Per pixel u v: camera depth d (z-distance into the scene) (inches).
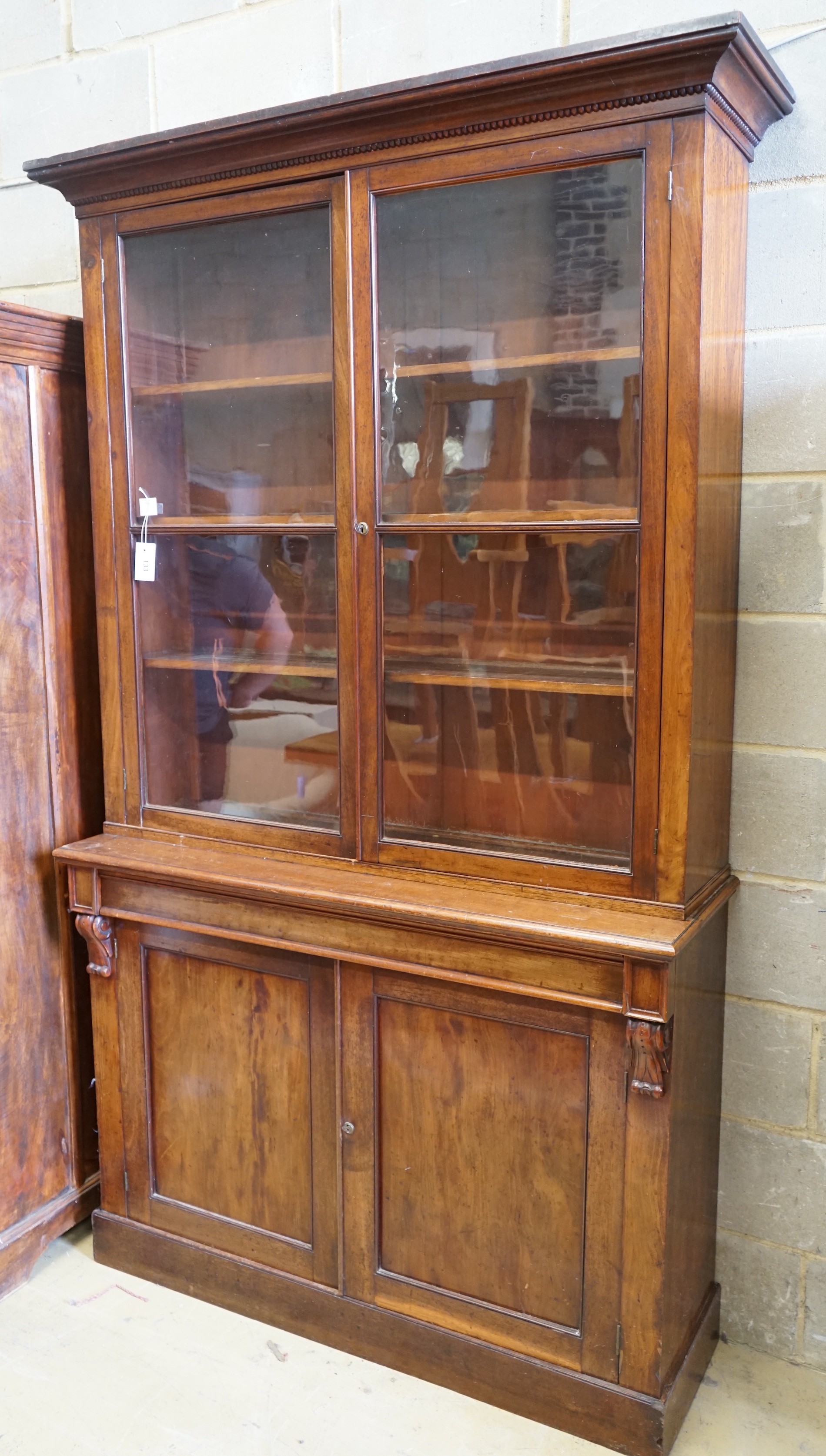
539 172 60.0
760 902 73.8
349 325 66.4
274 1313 78.0
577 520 62.1
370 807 70.6
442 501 66.1
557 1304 67.9
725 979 75.2
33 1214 84.0
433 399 65.4
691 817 62.2
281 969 73.5
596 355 60.6
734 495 67.7
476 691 66.8
